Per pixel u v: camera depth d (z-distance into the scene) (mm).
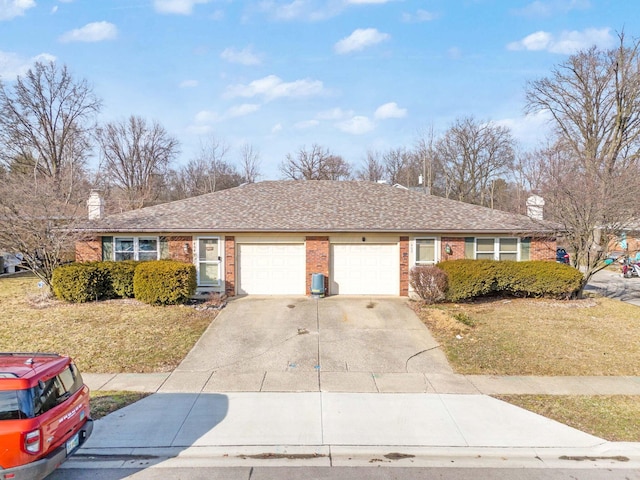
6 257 22516
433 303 14156
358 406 6922
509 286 14672
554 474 5148
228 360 9078
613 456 5559
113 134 45719
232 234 15430
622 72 27812
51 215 14367
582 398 7297
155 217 16125
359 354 9492
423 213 16766
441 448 5691
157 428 6125
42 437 4285
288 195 18469
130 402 6984
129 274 14320
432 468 5262
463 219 16297
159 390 7508
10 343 9883
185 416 6504
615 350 9758
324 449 5641
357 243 15625
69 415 4789
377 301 14555
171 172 51438
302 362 9008
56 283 13828
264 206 17125
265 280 15656
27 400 4289
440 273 13852
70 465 5262
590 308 13797
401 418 6512
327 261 15477
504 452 5629
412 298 15133
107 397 7156
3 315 12352
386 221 15812
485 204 46000
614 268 28156
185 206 17297
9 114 32438
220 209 16812
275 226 15203
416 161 50656
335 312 13008
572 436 6012
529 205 16891
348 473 5125
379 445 5750
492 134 45344
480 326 11570
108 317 12141
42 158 34469
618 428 6238
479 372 8508
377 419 6469
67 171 25875
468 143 46062
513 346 9961
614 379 8180
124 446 5652
